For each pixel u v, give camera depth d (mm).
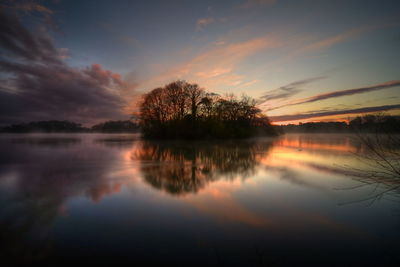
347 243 4754
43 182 9945
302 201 7512
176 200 7641
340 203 7258
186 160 17312
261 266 3975
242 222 5863
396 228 5422
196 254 4355
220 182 10211
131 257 4238
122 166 14430
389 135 5664
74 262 4059
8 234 5074
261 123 56688
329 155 19906
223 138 44438
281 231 5340
